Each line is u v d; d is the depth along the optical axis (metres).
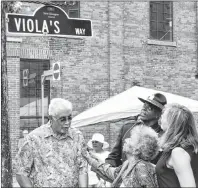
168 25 18.14
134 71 17.09
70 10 16.23
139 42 17.25
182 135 4.27
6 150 5.98
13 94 14.79
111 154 6.39
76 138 4.85
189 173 4.07
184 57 18.20
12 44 14.77
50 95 15.73
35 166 4.73
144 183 4.29
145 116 6.01
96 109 9.15
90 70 16.27
